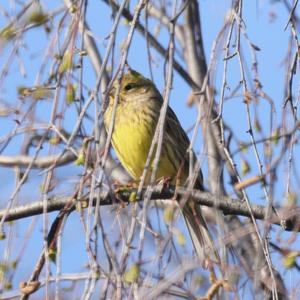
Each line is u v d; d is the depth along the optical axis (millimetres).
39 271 10914
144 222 9867
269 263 10500
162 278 10469
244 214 12719
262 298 10852
